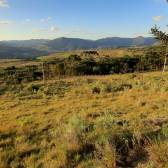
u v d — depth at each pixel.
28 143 4.26
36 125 5.87
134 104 7.20
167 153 2.67
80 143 3.69
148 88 11.10
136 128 4.18
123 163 2.88
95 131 4.34
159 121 4.53
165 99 7.49
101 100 9.04
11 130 5.58
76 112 7.06
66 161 3.10
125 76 23.59
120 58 72.06
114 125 4.61
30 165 3.11
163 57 23.38
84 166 2.89
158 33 13.64
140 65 53.47
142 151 3.14
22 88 18.34
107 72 60.34
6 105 10.30
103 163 2.92
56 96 11.65
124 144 3.46
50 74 52.88
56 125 5.60
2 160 3.38
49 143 4.12
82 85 17.55
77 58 47.94
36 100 11.19
